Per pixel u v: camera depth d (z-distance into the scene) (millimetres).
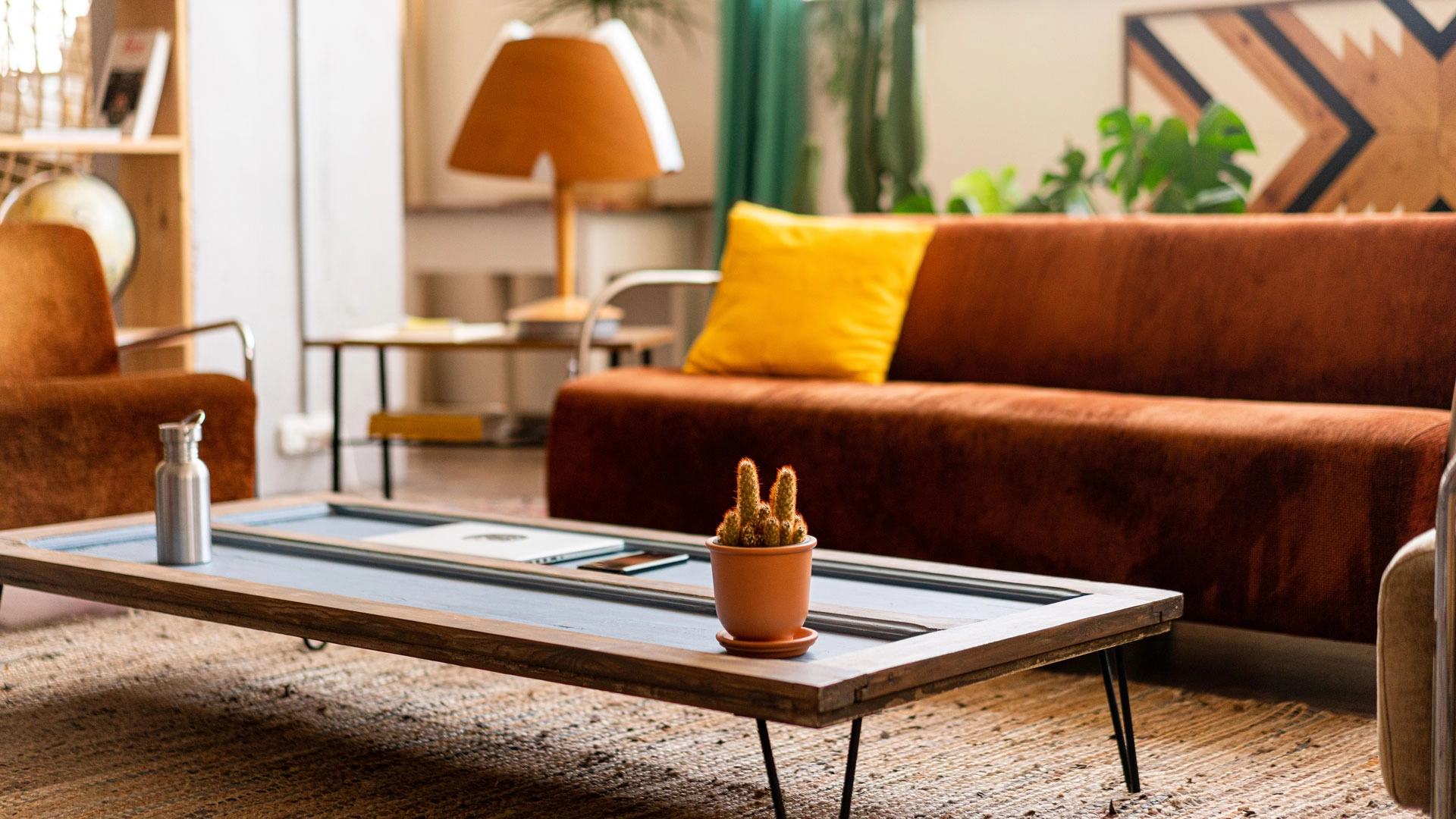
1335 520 2158
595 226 5453
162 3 3930
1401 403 2607
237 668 2318
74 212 3594
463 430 3551
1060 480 2420
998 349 3043
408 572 1888
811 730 2002
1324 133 4637
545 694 2182
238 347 4172
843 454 2652
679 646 1451
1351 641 2160
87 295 3197
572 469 3014
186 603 1743
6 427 2684
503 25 6164
